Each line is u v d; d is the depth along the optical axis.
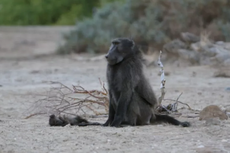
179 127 18.30
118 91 18.84
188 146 15.20
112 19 57.34
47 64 48.47
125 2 60.16
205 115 19.61
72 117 19.34
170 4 51.16
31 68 45.16
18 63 50.34
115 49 18.72
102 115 21.77
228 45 43.31
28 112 22.69
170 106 21.67
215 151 14.52
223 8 50.03
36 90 30.50
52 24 125.12
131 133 16.94
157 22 50.91
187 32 48.03
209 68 39.84
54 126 18.78
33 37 84.56
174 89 30.30
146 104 19.09
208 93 28.52
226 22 49.78
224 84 32.19
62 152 14.54
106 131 17.31
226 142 15.65
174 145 15.33
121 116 18.48
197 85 32.06
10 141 15.85
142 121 19.05
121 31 53.53
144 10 53.75
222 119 19.47
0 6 129.12
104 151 14.63
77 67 44.62
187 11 50.00
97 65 45.88
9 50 66.75
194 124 18.86
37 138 16.22
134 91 18.83
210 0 49.12
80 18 119.25
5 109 23.81
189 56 42.78
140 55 19.28
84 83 33.84
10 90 30.83
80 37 60.06
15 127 18.34
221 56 39.84
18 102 26.02
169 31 50.22
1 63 50.69
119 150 14.74
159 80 34.56
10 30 96.81
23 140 15.98
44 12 125.62
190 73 38.09
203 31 47.66
